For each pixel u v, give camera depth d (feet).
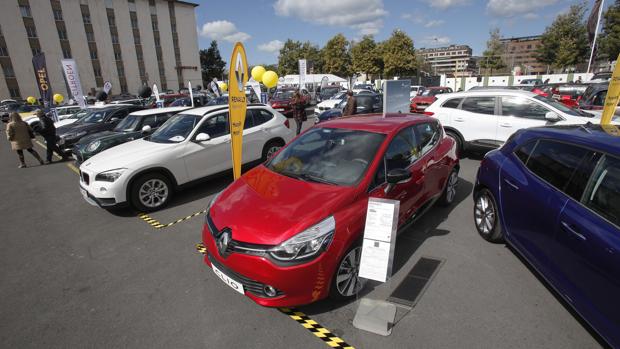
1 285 11.22
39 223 16.62
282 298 8.27
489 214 12.47
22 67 132.36
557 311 8.81
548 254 8.77
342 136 12.21
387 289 8.53
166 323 9.02
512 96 22.18
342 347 7.89
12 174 28.25
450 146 15.31
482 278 10.32
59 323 9.25
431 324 8.50
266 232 8.39
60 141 31.96
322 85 104.42
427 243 12.56
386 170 10.71
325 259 8.31
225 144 19.85
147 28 164.96
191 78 185.37
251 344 8.13
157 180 17.37
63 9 139.85
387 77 162.50
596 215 7.40
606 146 7.97
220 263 9.10
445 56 481.87
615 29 87.20
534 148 10.53
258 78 40.96
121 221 16.26
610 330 6.71
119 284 10.96
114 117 33.86
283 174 11.36
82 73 146.82
